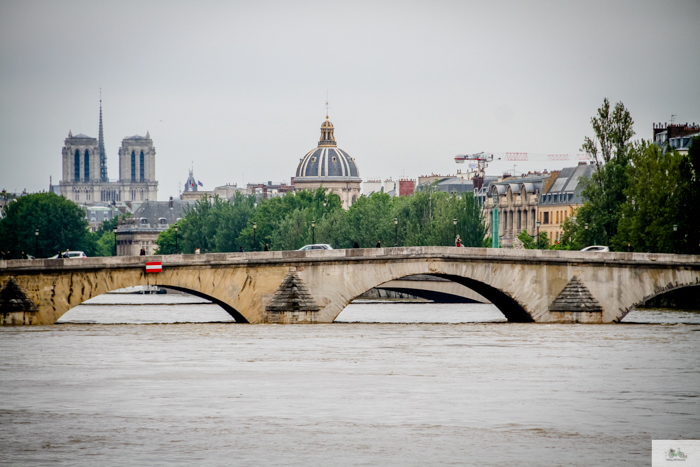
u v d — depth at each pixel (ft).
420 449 234.58
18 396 292.61
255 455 229.45
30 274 472.85
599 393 298.15
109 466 220.43
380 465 222.89
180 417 265.13
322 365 349.61
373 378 322.34
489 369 341.62
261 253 495.00
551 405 280.92
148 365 349.00
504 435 247.50
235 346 401.90
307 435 246.88
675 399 289.74
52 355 374.02
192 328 476.95
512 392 298.97
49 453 230.48
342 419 263.08
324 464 223.51
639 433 250.16
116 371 335.67
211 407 276.82
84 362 355.97
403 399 287.89
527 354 379.96
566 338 437.58
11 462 223.71
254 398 289.12
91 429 252.42
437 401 285.43
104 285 477.36
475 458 228.02
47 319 475.72
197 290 486.79
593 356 375.66
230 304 492.95
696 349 396.57
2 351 385.70
